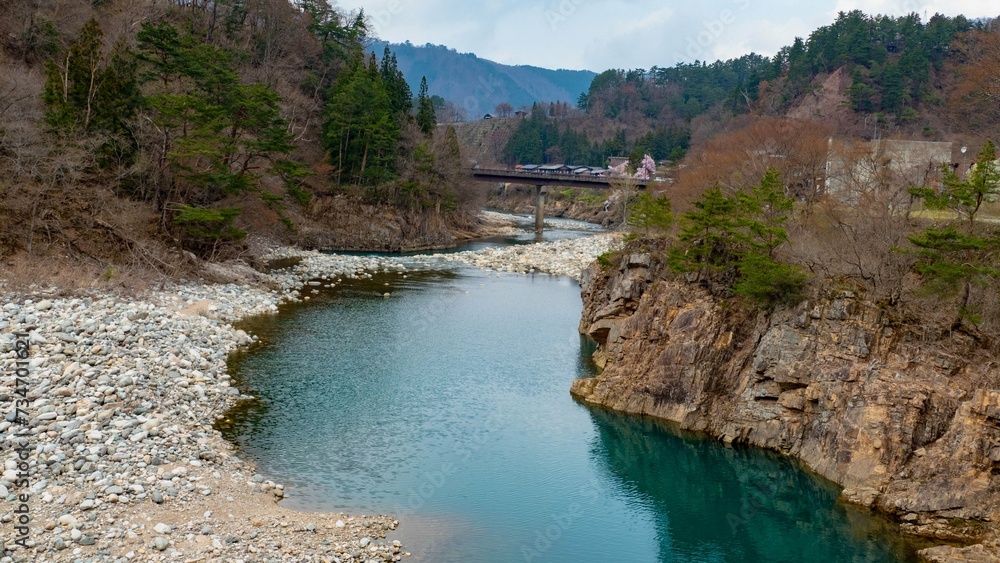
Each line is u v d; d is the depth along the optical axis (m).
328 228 103.12
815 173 62.25
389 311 61.97
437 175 119.62
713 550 27.66
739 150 70.62
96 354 38.44
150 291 55.38
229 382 40.88
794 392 35.56
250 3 110.00
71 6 81.25
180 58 71.56
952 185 34.19
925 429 30.03
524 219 173.88
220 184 66.50
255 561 22.89
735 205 41.41
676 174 94.94
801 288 36.84
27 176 57.62
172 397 35.97
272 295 64.50
